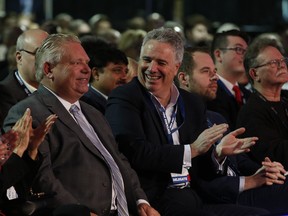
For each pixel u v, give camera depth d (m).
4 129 8.95
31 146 8.45
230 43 12.55
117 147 9.55
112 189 9.17
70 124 9.05
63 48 9.14
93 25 21.70
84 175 8.95
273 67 11.28
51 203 8.56
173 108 10.13
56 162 8.90
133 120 9.80
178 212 9.66
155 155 9.65
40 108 9.00
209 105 12.10
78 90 9.17
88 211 8.31
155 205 9.80
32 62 10.59
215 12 28.83
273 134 11.02
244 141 9.91
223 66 12.59
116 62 10.99
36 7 28.45
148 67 9.89
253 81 11.50
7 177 8.26
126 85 10.05
